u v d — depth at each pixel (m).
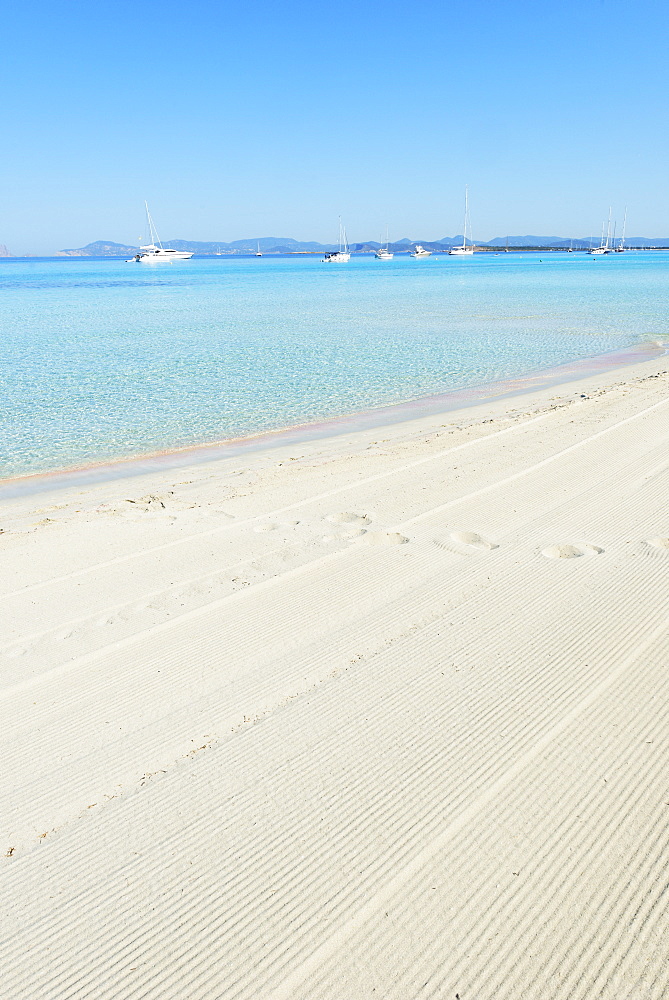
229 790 2.85
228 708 3.41
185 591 4.73
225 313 31.88
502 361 16.53
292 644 4.00
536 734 3.15
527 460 7.86
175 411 12.05
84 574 5.09
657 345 18.48
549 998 1.99
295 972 2.08
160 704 3.46
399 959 2.11
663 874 2.39
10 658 3.92
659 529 5.62
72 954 2.17
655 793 2.77
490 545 5.41
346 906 2.30
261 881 2.41
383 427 10.38
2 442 10.13
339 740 3.14
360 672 3.69
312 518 6.18
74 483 8.04
